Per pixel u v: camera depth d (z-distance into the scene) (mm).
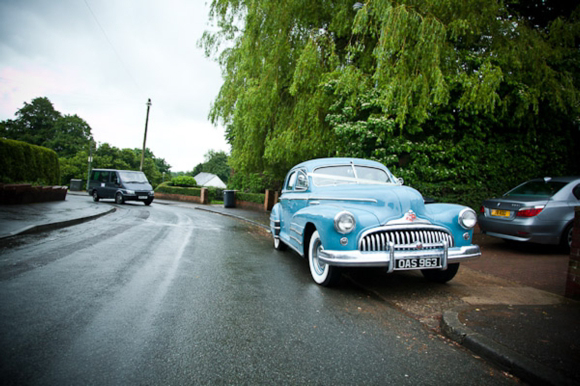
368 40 9859
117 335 2643
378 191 4219
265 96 11273
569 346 2547
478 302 3748
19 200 11719
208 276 4645
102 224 9438
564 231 6250
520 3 11148
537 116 9438
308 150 10969
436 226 3926
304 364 2361
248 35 11422
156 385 2012
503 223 6551
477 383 2193
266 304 3602
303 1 10383
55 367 2129
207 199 24359
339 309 3535
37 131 60688
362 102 8320
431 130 9359
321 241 4043
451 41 9336
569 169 9812
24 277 4008
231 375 2178
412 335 2945
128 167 57938
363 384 2135
